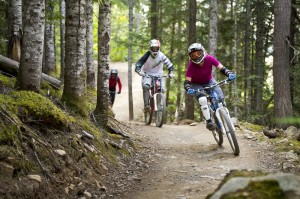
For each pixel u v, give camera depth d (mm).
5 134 5184
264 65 23562
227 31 24219
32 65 6961
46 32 17531
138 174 7410
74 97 8547
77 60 8555
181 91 27797
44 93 8289
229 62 25703
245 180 3371
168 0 23203
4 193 4465
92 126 8492
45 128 6328
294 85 18438
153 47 12891
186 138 11445
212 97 9203
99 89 9320
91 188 6113
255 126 13102
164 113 13086
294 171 7551
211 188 6324
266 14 22531
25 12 6957
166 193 6191
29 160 5312
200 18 24828
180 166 8102
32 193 4840
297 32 21703
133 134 11047
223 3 26266
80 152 6633
